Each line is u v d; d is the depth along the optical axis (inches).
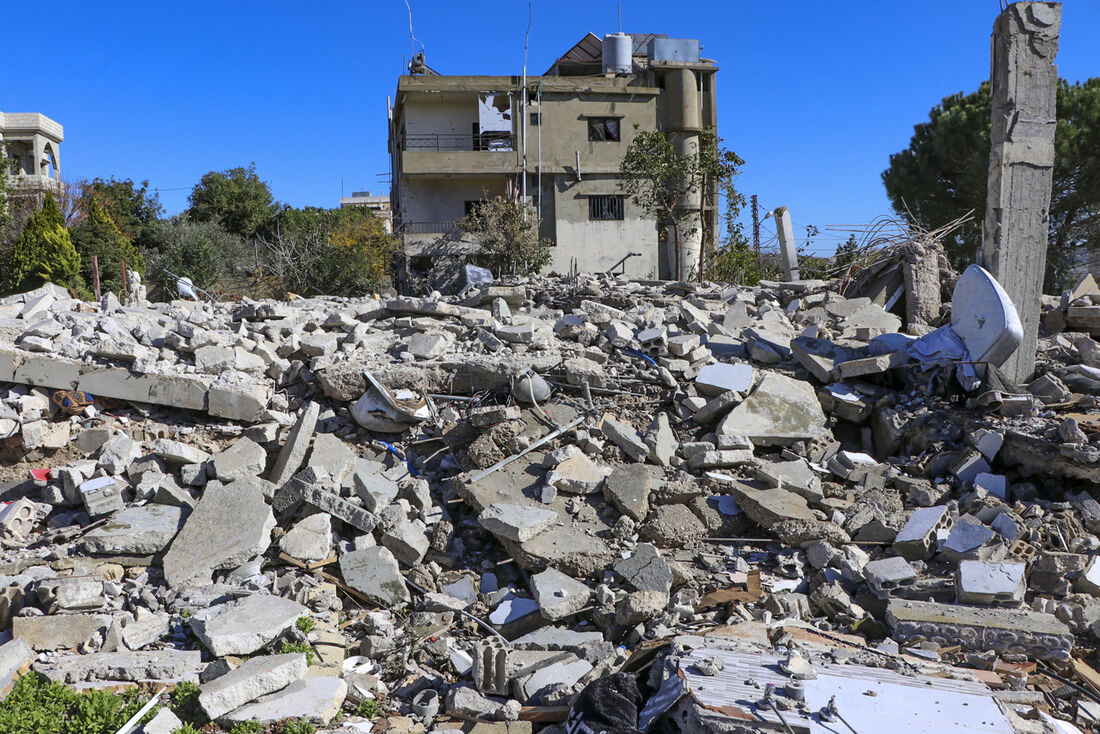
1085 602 237.8
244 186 1708.9
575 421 336.5
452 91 1101.1
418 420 342.6
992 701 176.1
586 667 224.1
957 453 310.2
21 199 1224.8
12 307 396.8
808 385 359.9
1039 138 350.9
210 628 224.5
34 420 327.3
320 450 316.2
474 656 228.2
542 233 1134.4
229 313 467.8
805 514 279.9
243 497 291.6
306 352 377.7
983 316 324.5
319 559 276.5
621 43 1170.6
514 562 283.4
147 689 213.6
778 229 634.8
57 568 263.9
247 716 196.9
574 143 1128.8
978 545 252.8
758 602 246.4
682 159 1018.1
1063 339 405.4
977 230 917.2
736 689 176.4
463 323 431.2
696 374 368.5
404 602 266.8
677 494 297.4
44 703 204.4
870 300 467.8
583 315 431.8
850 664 196.9
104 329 378.0
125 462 315.3
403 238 1127.6
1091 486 287.0
